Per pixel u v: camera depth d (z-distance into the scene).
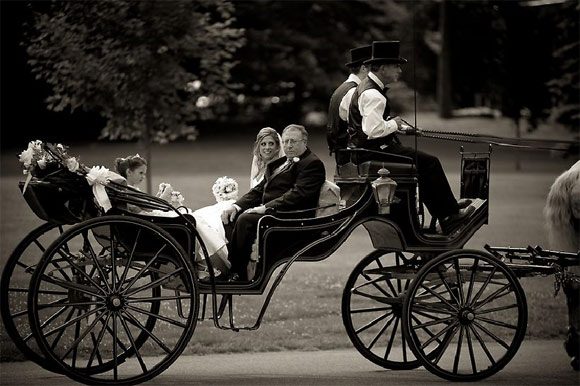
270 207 11.54
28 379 11.77
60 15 23.06
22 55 48.94
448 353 14.04
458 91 59.53
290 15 57.66
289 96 61.78
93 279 11.25
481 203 11.99
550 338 15.25
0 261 19.69
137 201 10.95
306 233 11.39
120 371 12.25
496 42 43.25
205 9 25.61
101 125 52.28
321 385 11.23
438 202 11.94
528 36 41.50
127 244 10.95
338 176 12.14
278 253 11.34
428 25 65.31
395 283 18.95
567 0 35.03
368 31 61.25
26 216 25.47
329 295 18.03
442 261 11.51
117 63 23.09
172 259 11.00
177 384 11.18
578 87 36.34
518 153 40.47
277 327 15.49
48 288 17.61
